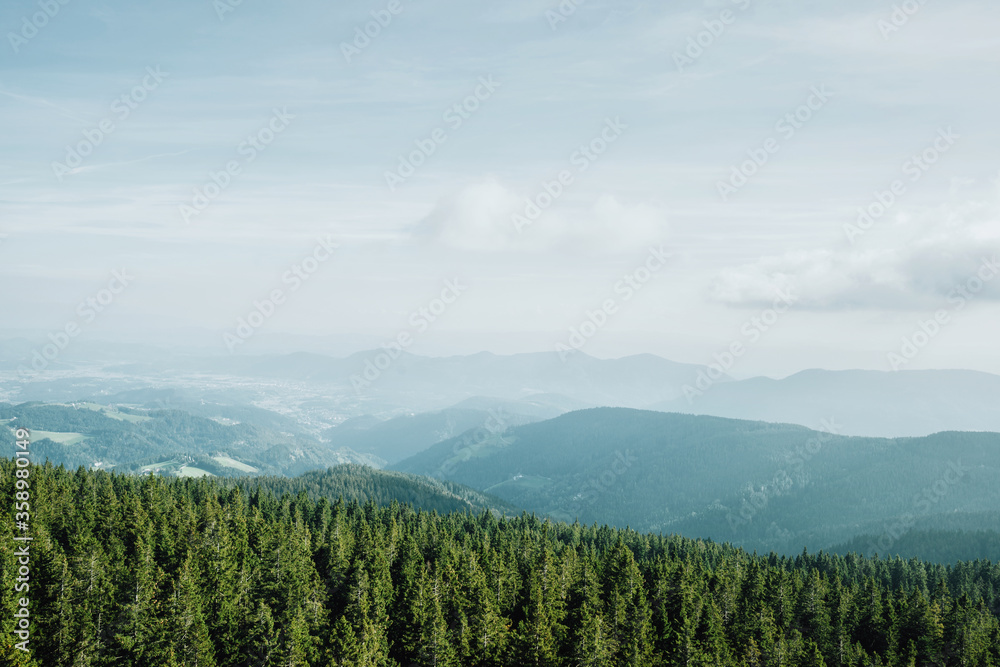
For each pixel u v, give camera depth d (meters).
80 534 108.06
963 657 116.06
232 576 102.38
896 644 119.00
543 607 98.50
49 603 84.06
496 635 97.19
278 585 103.06
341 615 104.69
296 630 87.62
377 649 91.50
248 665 90.06
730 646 107.38
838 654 113.25
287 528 137.38
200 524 122.19
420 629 96.69
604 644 93.94
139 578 89.81
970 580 184.12
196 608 88.88
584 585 116.19
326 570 118.56
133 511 123.88
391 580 114.19
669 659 100.06
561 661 92.69
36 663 75.81
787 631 117.00
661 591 117.44
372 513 181.38
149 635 85.44
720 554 195.00
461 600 103.88
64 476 154.25
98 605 86.75
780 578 133.12
